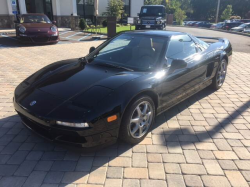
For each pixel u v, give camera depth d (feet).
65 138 8.46
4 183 7.72
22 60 24.70
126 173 8.24
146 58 11.32
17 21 35.65
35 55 27.25
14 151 9.38
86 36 46.60
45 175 8.10
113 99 8.48
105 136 8.46
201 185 7.74
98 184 7.73
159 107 10.85
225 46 16.78
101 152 9.36
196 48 13.85
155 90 10.02
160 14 52.42
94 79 9.77
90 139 8.16
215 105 13.98
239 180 7.98
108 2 74.43
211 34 63.21
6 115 12.29
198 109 13.44
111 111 8.29
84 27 54.90
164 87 10.64
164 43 11.75
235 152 9.49
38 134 9.05
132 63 11.28
